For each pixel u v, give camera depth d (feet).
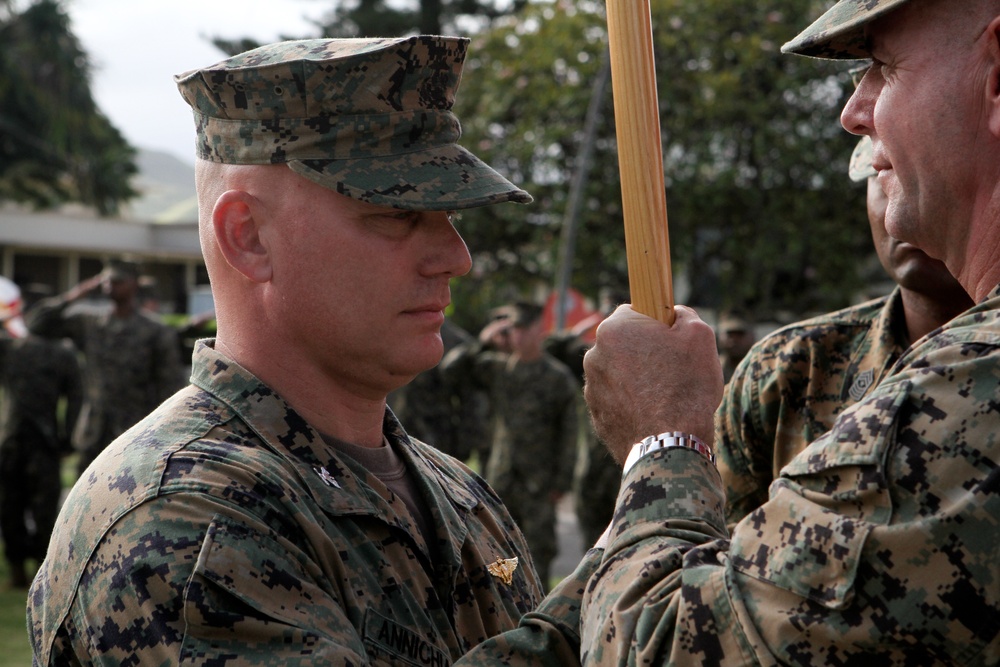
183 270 105.60
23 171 80.64
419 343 4.92
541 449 23.11
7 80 73.97
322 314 4.81
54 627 4.58
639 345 4.66
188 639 4.19
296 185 4.73
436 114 4.84
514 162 36.86
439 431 25.85
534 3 36.68
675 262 34.60
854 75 6.33
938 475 3.64
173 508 4.40
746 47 32.81
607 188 34.83
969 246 4.20
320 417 5.02
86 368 25.17
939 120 4.08
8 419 23.00
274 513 4.47
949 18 4.05
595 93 29.60
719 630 3.83
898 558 3.60
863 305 7.21
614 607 4.11
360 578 4.66
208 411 4.81
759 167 33.91
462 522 5.43
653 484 4.39
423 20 61.11
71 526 4.66
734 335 22.08
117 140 82.12
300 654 4.20
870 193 6.88
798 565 3.75
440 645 4.83
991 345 3.78
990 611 3.55
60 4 73.72
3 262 96.12
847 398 6.87
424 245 4.88
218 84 4.74
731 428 7.27
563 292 29.50
